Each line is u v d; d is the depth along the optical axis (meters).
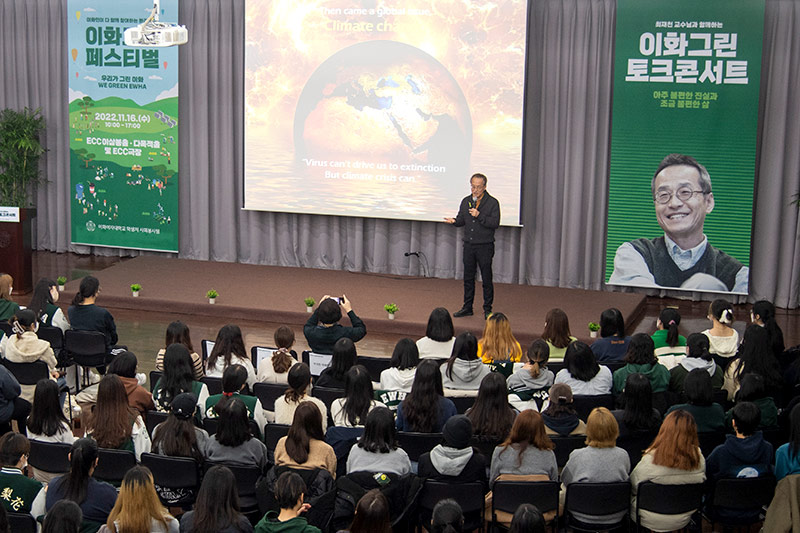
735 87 10.09
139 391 5.24
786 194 10.42
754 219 10.55
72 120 12.37
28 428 4.66
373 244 11.78
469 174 11.00
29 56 12.67
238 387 4.84
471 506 4.21
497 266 11.38
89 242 12.63
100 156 12.36
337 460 4.64
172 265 11.90
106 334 7.00
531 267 11.31
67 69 12.45
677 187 10.42
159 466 4.41
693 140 10.30
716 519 4.42
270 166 11.70
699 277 10.53
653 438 4.80
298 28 11.29
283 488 3.49
